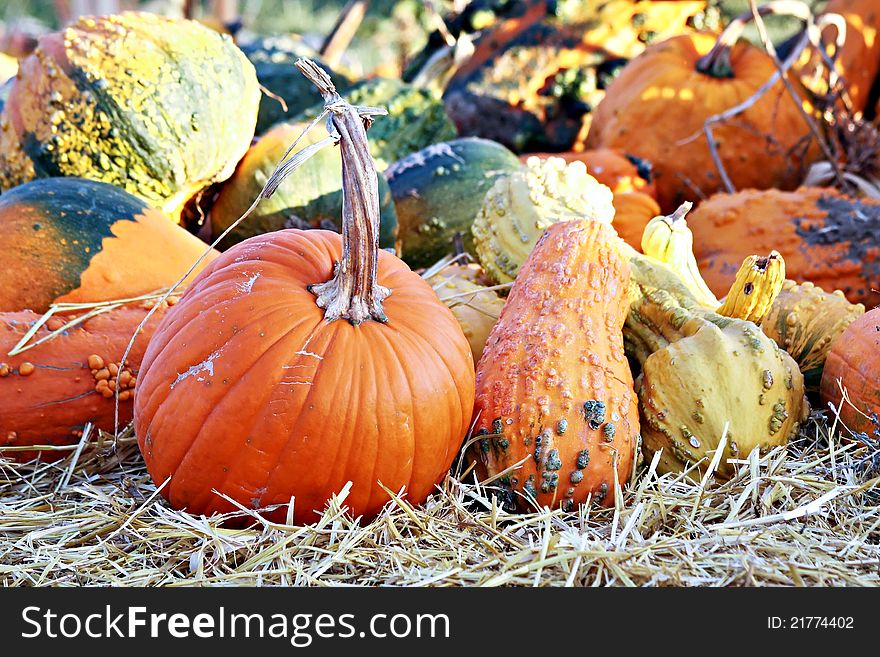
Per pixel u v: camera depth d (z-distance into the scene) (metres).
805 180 4.18
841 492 2.30
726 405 2.40
